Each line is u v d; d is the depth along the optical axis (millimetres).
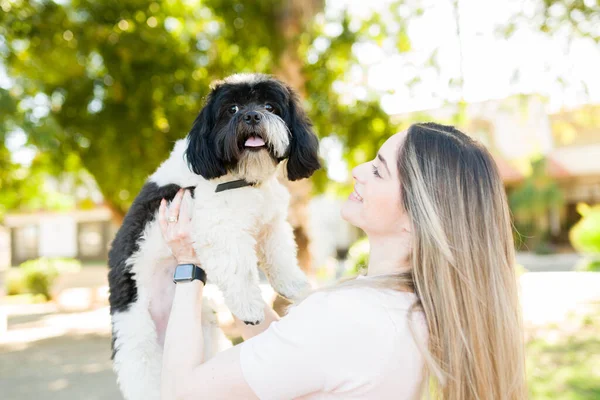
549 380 4766
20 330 10547
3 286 18672
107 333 9812
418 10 7449
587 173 21531
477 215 1643
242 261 2203
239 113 2451
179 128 8281
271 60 7668
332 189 10500
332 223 24156
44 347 8758
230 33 8047
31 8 7730
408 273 1698
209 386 1496
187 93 8406
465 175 1666
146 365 2297
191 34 8883
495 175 1745
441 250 1575
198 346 1684
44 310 13469
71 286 18797
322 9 7395
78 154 8789
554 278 12297
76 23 7957
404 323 1498
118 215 10234
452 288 1571
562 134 8875
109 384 6293
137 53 8070
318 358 1433
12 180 10844
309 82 8500
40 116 7016
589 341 6195
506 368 1589
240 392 1465
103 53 8094
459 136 1771
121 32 8047
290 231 2639
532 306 8547
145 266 2439
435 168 1662
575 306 8328
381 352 1443
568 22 6363
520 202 22234
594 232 13648
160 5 8391
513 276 1687
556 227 23234
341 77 8953
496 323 1601
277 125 2457
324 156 8719
